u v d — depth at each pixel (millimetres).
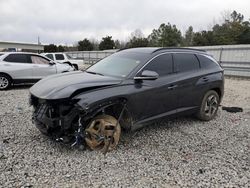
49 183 3287
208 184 3406
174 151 4398
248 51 21234
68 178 3420
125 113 4535
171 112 5230
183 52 5691
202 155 4289
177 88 5211
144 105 4648
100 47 73688
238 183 3451
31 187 3182
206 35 56594
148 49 5328
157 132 5309
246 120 6496
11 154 3998
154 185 3336
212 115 6332
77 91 3961
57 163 3787
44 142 4504
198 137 5121
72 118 3916
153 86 4754
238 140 5062
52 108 3984
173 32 61219
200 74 5809
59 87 4070
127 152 4262
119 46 73562
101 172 3598
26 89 10562
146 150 4383
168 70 5195
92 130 4129
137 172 3641
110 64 5184
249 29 51750
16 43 60531
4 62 10328
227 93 11305
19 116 6078
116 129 4285
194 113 5984
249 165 3984
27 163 3750
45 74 11102
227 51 22750
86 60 40812
